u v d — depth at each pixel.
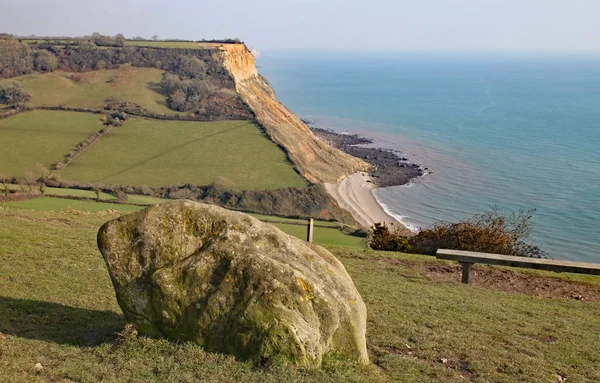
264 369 8.24
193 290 8.90
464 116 159.00
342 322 9.08
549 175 84.56
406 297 14.41
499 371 9.83
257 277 8.65
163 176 81.56
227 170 84.94
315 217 68.25
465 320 12.66
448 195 76.06
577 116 154.88
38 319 10.97
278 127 103.31
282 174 83.94
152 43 141.62
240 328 8.59
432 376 9.27
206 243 9.27
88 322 11.09
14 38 133.12
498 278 18.23
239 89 122.31
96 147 90.31
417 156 103.19
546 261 16.62
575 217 62.75
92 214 27.28
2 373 8.02
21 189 56.09
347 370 8.61
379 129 138.88
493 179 83.31
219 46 139.75
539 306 14.63
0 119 97.31
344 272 10.34
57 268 15.35
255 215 66.88
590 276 18.84
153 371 8.38
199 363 8.46
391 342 10.73
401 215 69.06
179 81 116.50
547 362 10.35
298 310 8.59
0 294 12.44
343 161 95.88
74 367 8.49
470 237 22.41
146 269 9.23
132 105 108.12
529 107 178.75
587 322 13.29
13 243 17.67
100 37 140.50
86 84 119.25
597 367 10.32
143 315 9.22
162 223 9.33
